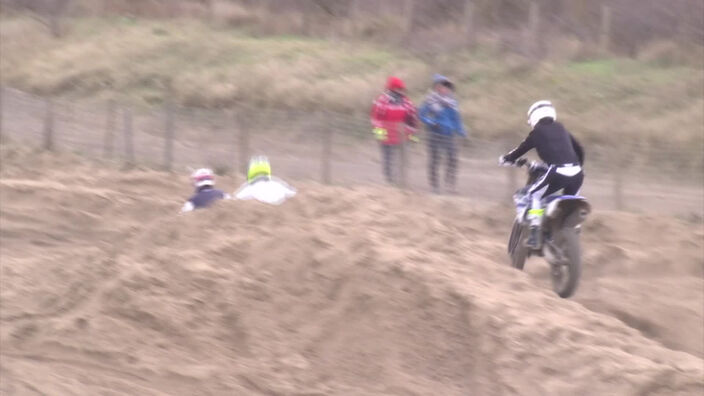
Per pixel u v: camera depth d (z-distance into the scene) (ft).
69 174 186.29
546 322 87.51
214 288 99.19
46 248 149.48
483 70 284.20
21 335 97.96
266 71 279.49
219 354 93.50
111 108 208.13
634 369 79.56
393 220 116.16
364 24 329.93
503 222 157.58
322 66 287.69
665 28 326.24
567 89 271.08
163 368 91.35
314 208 120.98
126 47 306.96
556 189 110.93
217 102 265.75
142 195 174.09
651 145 220.23
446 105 173.17
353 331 93.91
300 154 206.80
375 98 259.19
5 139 209.67
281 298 98.32
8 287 110.52
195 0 373.81
